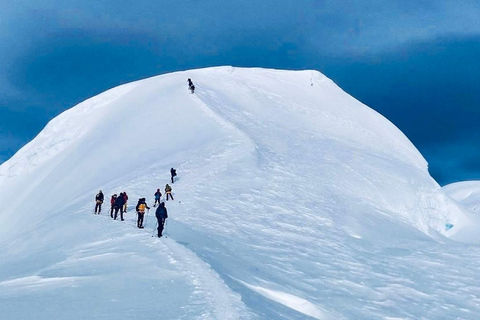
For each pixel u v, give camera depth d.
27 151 62.09
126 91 64.75
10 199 51.22
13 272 15.34
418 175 44.78
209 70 66.62
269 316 9.85
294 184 32.25
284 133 47.12
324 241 24.17
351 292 17.52
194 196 27.53
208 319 8.59
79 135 57.62
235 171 32.03
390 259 23.25
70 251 17.31
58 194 41.47
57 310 9.24
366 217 30.27
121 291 10.77
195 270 12.65
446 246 27.30
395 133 62.25
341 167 38.78
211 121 45.06
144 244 16.61
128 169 37.94
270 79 66.56
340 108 62.50
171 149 39.94
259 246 21.36
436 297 18.47
